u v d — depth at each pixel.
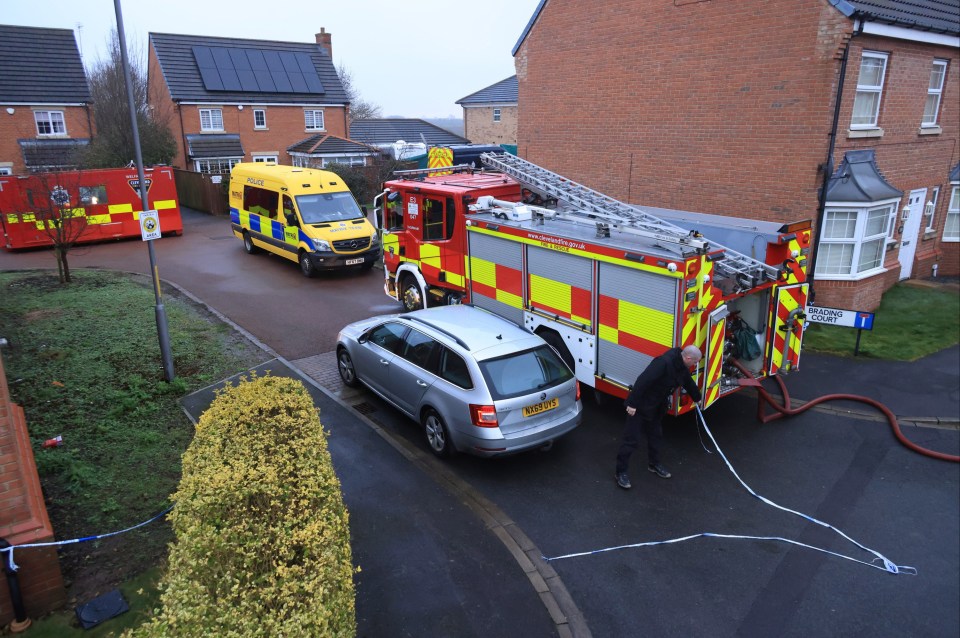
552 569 5.71
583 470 7.40
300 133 37.06
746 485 7.15
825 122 11.52
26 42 31.39
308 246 15.94
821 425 8.56
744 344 8.17
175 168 30.09
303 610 3.40
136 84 28.95
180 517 4.27
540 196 10.95
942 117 14.68
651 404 6.84
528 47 17.14
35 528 4.70
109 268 17.05
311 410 6.08
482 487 7.00
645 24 14.13
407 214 12.05
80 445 7.20
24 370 9.23
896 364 10.51
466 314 8.52
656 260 7.06
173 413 8.27
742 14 12.32
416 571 5.60
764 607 5.33
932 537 6.32
